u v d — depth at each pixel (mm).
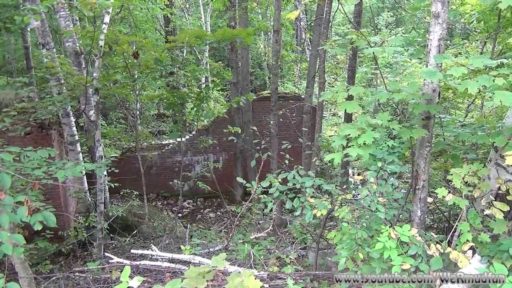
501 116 4539
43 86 5809
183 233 6832
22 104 5305
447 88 4184
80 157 6191
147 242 6582
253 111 8453
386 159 3908
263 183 4422
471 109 5090
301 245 4938
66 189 6430
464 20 4801
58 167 4027
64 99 5609
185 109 7348
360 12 5676
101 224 5945
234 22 8047
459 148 4344
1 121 5164
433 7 3498
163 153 8734
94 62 6633
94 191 7473
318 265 4363
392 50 3582
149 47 6379
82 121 6824
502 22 4199
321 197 4062
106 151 8328
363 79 5246
